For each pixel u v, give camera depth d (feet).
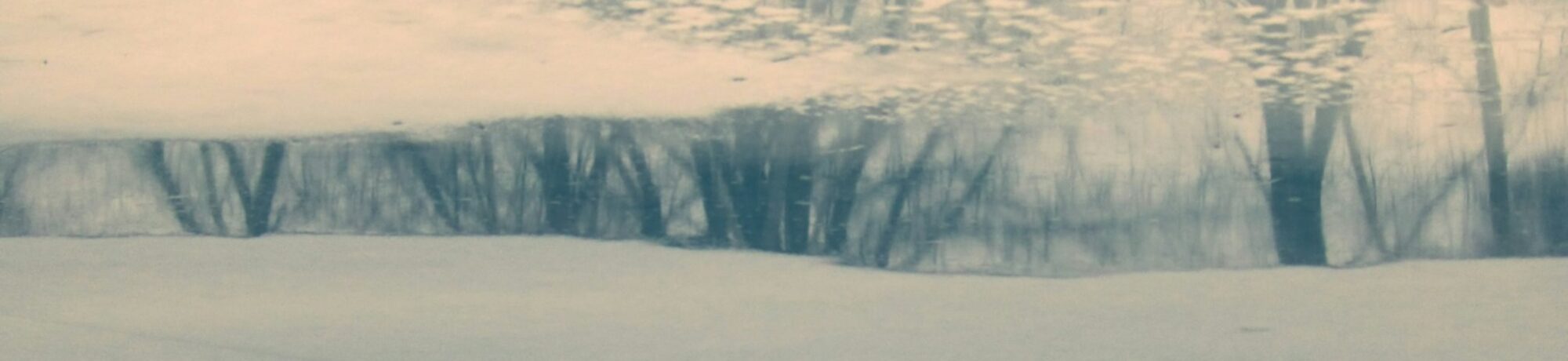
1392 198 36.47
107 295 28.32
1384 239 36.11
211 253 38.01
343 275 32.19
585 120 39.09
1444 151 36.37
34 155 44.50
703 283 30.63
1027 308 26.68
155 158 43.01
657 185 39.06
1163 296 28.63
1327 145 36.35
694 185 38.70
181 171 42.96
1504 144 36.04
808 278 31.76
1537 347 21.31
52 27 38.52
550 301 27.96
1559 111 35.60
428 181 40.96
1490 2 34.45
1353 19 34.78
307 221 41.06
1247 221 36.19
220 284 31.22
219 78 39.65
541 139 39.96
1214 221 36.22
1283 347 21.66
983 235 36.58
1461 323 23.86
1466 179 36.35
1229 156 36.45
